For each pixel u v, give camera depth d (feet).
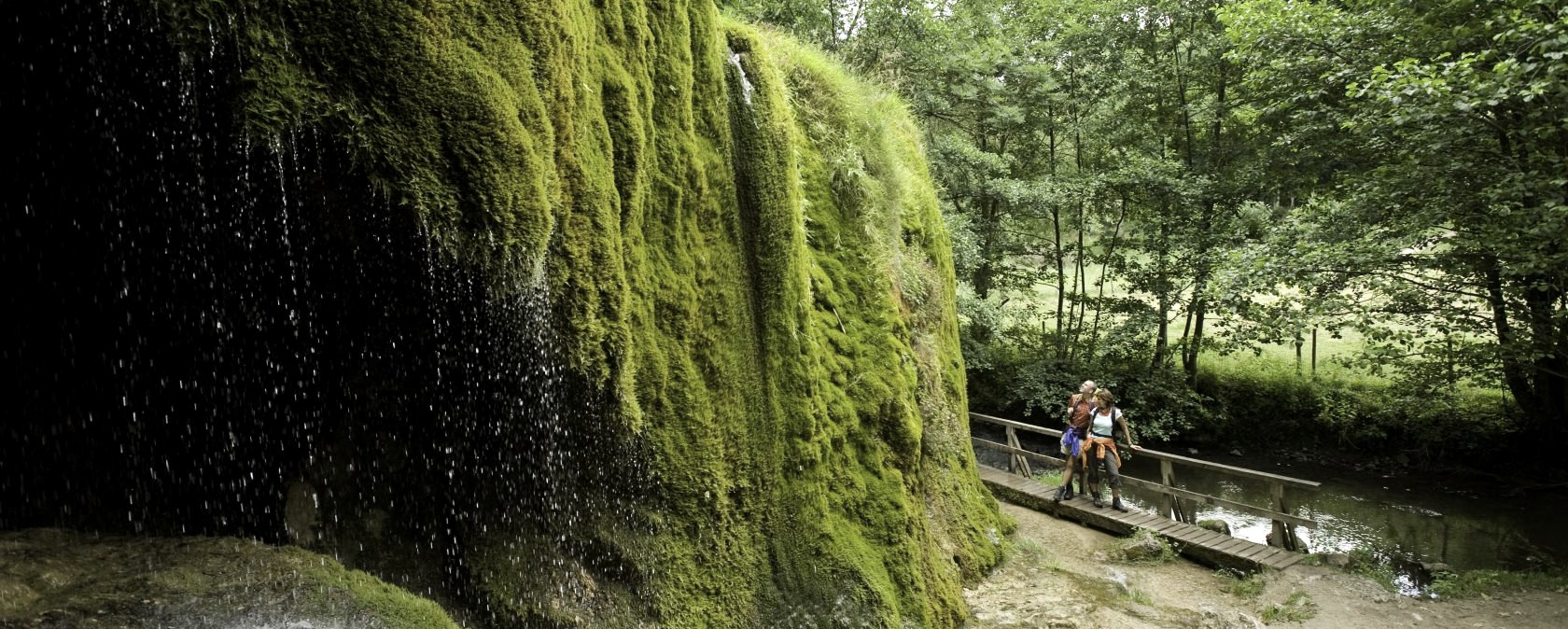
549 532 14.92
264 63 9.09
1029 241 59.62
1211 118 47.65
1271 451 49.78
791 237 19.12
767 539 17.76
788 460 18.45
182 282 12.78
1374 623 21.94
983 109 55.06
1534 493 40.24
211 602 10.98
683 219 16.66
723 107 18.07
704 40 17.69
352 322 13.34
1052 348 56.80
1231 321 48.83
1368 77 28.58
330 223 11.32
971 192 52.39
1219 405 51.85
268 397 14.20
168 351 13.67
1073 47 51.75
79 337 13.24
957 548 23.38
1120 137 53.01
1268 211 44.19
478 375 14.02
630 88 14.73
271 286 12.72
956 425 26.68
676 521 16.21
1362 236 29.60
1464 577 25.52
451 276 12.04
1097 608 21.93
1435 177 26.63
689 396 16.43
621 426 14.75
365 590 12.27
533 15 11.87
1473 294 31.45
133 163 11.00
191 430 14.08
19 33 9.50
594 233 13.46
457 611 14.29
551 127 12.10
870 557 19.16
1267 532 35.06
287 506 14.07
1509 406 44.14
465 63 10.64
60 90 10.18
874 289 22.80
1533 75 22.16
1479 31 24.62
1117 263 54.44
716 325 17.38
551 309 12.88
